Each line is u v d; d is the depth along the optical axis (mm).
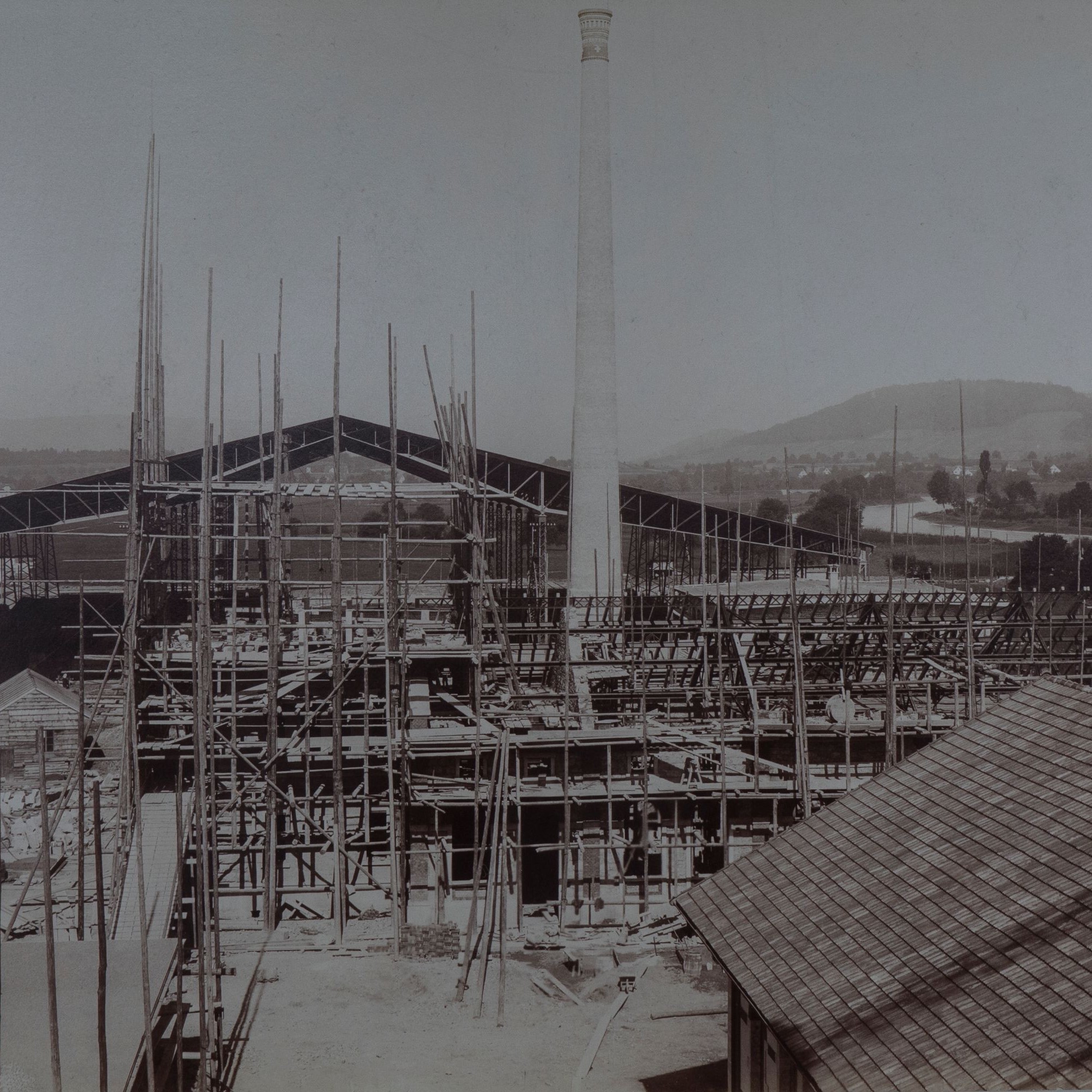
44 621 53094
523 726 32469
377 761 32469
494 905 27609
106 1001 20234
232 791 29750
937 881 17000
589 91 44125
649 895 30328
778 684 35250
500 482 51969
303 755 30078
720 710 31031
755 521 57844
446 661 42000
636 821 31219
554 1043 23609
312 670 35031
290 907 30672
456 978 26969
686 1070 22188
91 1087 17266
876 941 16328
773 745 33281
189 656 36406
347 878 30703
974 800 18547
